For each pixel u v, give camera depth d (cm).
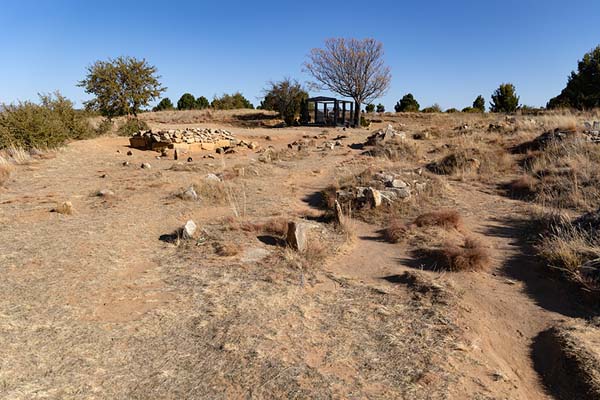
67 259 595
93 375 338
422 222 781
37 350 368
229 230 735
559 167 1132
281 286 523
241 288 514
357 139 2319
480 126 2230
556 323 443
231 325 421
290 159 1675
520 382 353
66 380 329
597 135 1336
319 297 498
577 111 2622
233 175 1245
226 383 332
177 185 1116
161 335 404
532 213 854
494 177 1213
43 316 432
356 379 339
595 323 436
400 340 401
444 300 484
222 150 1888
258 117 4275
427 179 1127
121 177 1234
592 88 3092
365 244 721
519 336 429
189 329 415
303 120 3900
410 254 660
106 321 429
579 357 363
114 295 491
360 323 435
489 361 377
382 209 905
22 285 506
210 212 879
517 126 1898
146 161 1590
